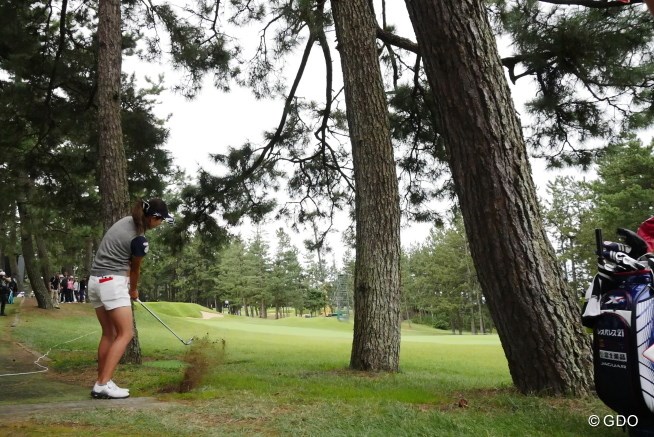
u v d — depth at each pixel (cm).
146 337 1516
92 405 371
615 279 285
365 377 611
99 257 427
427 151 1229
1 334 1277
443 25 408
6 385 522
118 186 761
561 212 5203
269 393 421
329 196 1393
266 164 1311
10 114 1245
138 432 284
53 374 619
